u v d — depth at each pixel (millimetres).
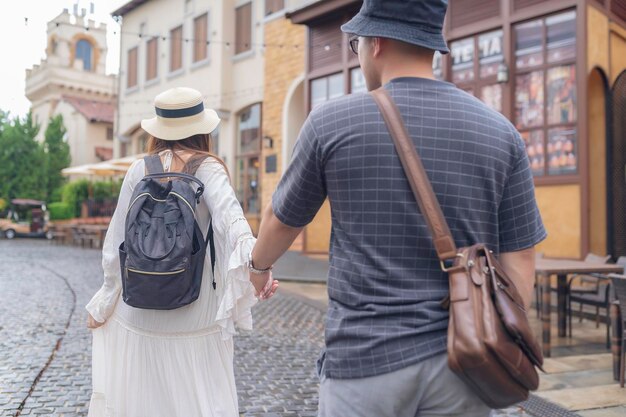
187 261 2178
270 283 2238
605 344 5793
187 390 2314
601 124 8953
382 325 1351
